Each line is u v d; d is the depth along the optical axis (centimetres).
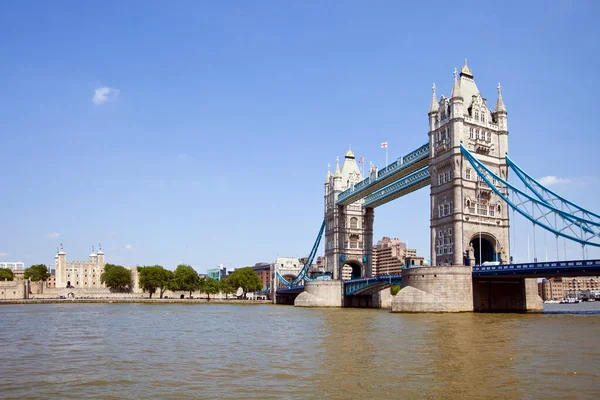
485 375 3341
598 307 17212
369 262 16600
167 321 8838
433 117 11200
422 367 3638
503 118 10962
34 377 3566
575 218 8569
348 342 5150
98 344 5378
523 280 10025
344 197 15938
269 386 3158
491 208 10644
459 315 8581
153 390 3120
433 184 11050
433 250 10881
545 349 4372
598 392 2891
